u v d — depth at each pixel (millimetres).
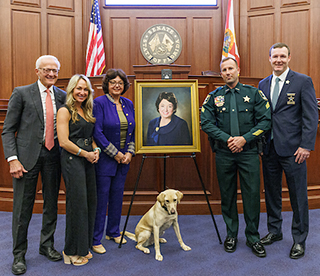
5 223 3062
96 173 2336
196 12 5441
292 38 4859
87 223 2070
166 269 2035
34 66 4922
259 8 5121
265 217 3176
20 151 2045
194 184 3412
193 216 3285
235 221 2412
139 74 3150
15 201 2059
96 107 2299
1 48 4746
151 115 2561
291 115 2279
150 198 3398
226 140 2219
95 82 3445
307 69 4746
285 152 2260
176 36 5414
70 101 2033
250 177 2271
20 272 1966
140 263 2129
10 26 4773
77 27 5207
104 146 2262
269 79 2447
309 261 2135
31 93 2076
